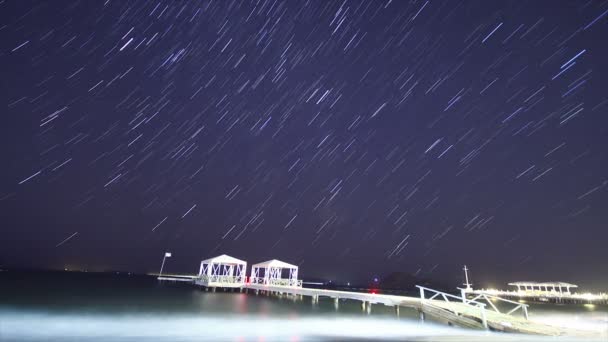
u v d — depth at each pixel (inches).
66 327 561.9
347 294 1054.4
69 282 2054.6
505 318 598.5
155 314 768.9
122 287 1747.0
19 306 800.3
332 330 573.6
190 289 1686.8
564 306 1923.0
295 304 1170.0
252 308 987.9
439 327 624.4
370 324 669.9
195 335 513.3
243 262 1604.3
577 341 398.9
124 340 472.4
